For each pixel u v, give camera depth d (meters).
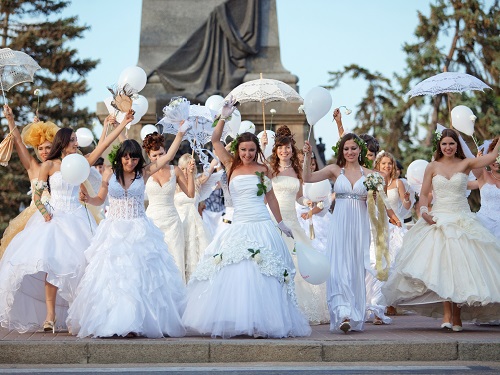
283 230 10.99
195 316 10.34
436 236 11.27
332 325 11.11
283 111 22.56
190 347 9.43
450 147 11.48
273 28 24.14
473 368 8.95
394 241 14.66
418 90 12.81
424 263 11.14
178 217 13.66
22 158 12.10
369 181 11.29
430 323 12.81
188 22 23.92
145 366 9.10
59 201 11.36
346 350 9.52
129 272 10.41
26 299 11.34
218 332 10.11
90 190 11.55
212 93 23.42
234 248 10.39
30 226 11.29
